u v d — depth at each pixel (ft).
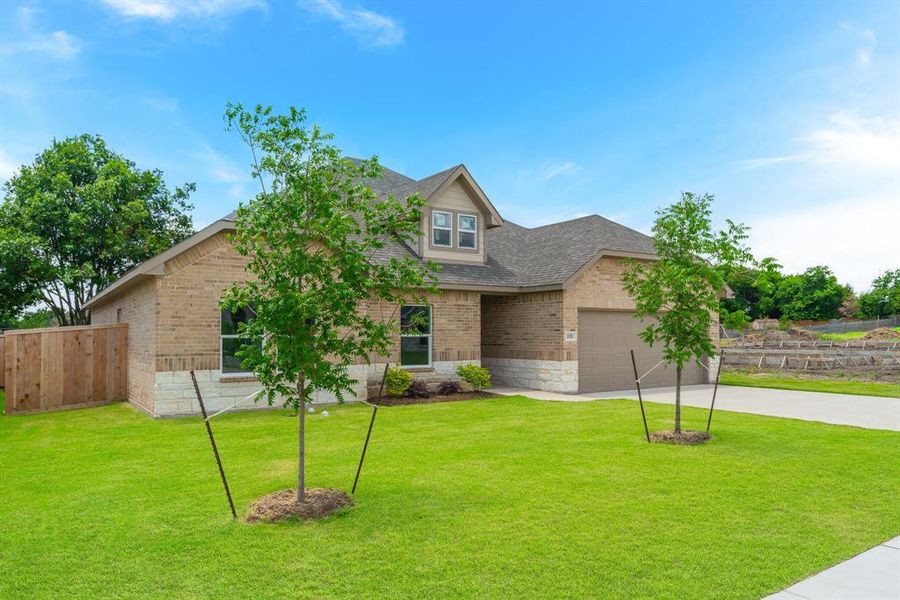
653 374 63.52
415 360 55.26
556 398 51.60
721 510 19.44
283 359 19.26
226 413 41.98
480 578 14.21
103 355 49.34
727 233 32.32
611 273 59.88
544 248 67.77
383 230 21.07
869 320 200.64
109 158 90.02
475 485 22.43
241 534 17.22
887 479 23.49
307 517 18.63
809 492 21.62
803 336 133.28
